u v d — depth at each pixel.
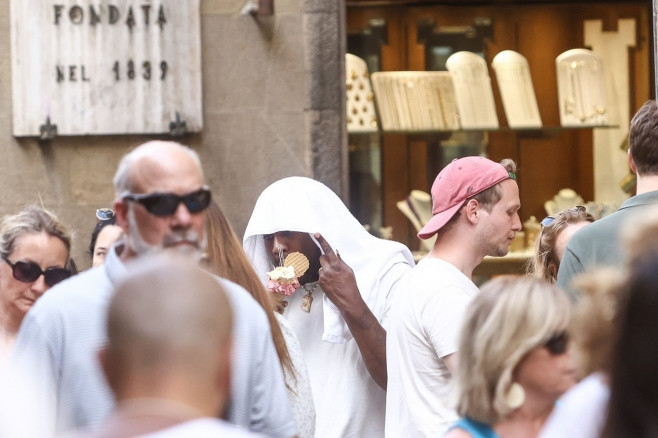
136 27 15.49
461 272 9.58
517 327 6.70
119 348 4.95
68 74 15.44
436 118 17.66
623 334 4.89
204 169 15.70
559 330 6.71
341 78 15.83
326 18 15.70
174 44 15.54
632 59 18.23
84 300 7.20
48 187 15.49
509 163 9.95
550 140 18.14
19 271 9.55
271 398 7.35
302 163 15.79
